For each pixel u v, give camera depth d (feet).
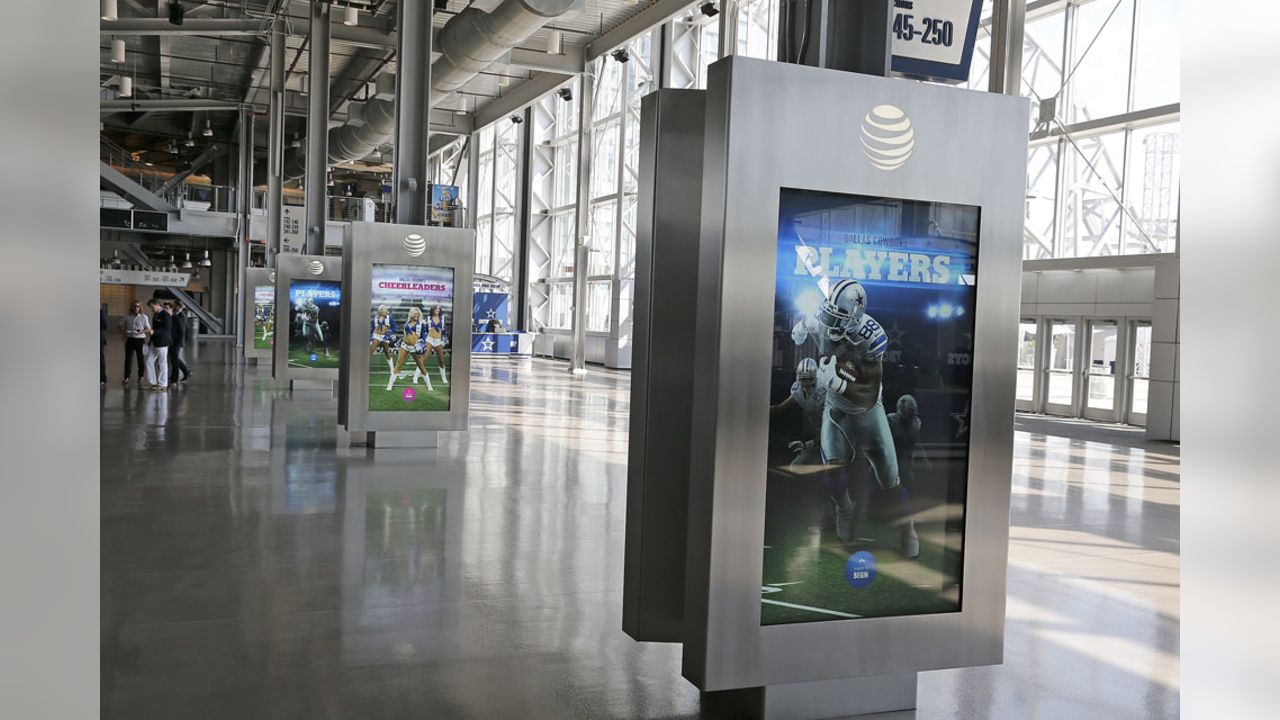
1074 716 15.17
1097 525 30.78
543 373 101.35
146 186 132.98
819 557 14.69
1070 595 22.53
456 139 157.38
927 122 15.06
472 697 14.99
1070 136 69.51
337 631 17.95
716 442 13.89
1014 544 27.94
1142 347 65.00
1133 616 20.85
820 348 14.64
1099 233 67.72
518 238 139.03
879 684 15.26
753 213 14.02
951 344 15.47
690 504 14.44
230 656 16.42
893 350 15.11
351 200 143.74
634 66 111.34
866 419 14.94
